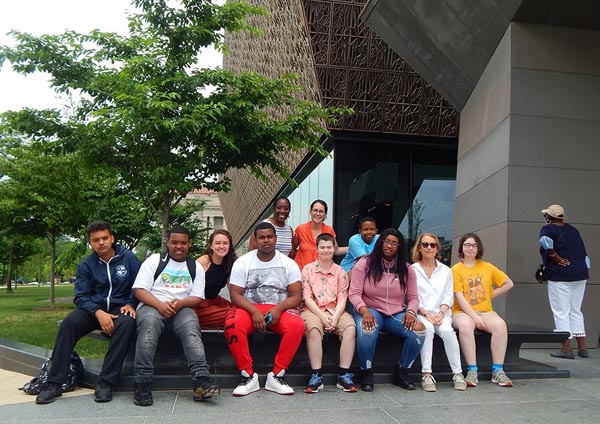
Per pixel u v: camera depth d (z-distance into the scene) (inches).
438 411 165.6
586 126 313.7
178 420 153.6
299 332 188.4
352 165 562.3
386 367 217.8
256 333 193.9
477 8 319.6
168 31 311.0
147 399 170.1
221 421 152.9
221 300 214.8
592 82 317.4
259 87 305.4
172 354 204.7
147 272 191.2
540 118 309.7
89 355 256.7
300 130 331.3
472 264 224.8
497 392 191.8
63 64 296.5
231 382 194.4
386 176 569.0
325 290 206.8
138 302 194.4
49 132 306.2
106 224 194.1
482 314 215.0
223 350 209.3
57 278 3297.2
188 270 194.7
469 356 202.8
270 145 325.1
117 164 311.6
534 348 300.7
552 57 315.0
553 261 266.5
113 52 306.8
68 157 492.1
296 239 257.1
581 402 177.5
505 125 311.6
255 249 214.5
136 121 270.1
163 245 317.1
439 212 574.9
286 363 189.3
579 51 318.3
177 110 293.3
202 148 285.7
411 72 524.1
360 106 520.4
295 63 592.1
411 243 563.8
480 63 344.5
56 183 523.8
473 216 350.9
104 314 183.2
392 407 169.8
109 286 192.9
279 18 686.5
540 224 302.4
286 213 252.7
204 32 310.2
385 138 554.9
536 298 297.3
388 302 205.8
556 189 306.7
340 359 195.6
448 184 581.9
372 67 519.8
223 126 284.2
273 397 181.2
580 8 306.7
